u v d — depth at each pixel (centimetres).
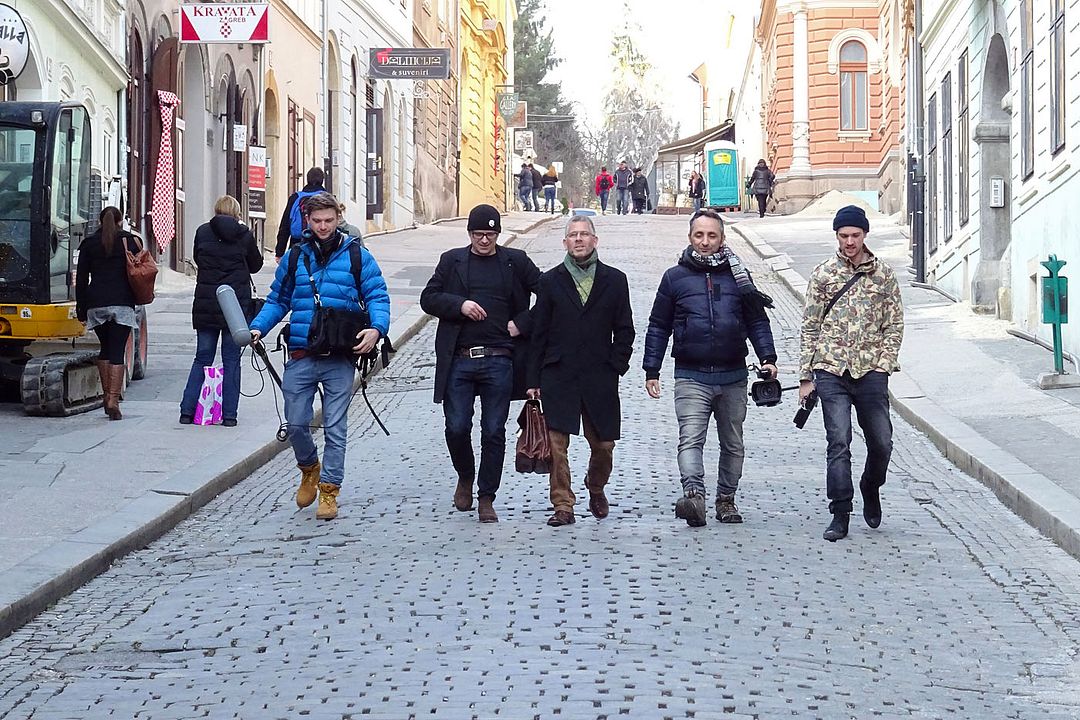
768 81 6394
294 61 3569
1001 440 1317
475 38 6247
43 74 1994
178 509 1057
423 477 1217
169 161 2694
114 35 2420
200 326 1410
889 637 755
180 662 714
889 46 4697
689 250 1039
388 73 4144
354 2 4112
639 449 1341
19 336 1449
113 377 1420
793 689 652
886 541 992
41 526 973
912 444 1395
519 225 4506
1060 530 977
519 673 666
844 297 1007
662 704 620
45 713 638
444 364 1025
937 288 2566
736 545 955
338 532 1012
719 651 708
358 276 1066
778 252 3372
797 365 1939
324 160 3809
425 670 677
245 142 3041
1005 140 2184
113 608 823
